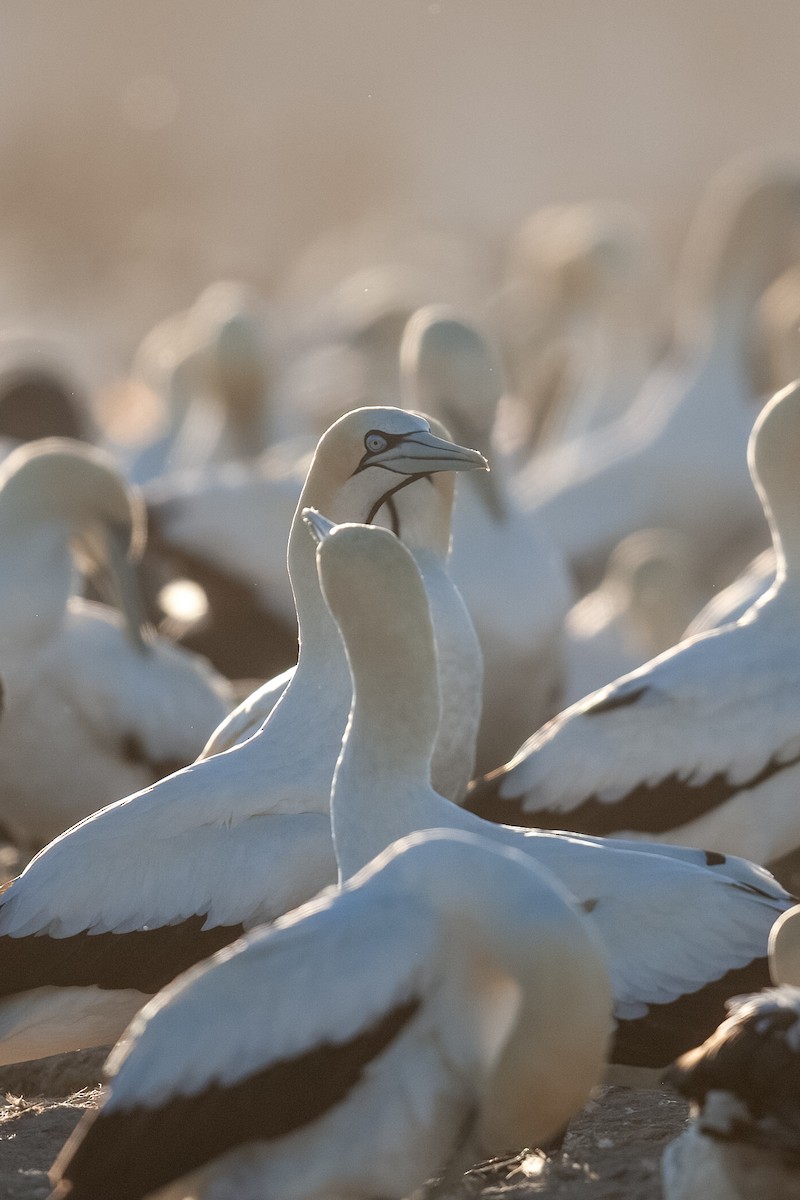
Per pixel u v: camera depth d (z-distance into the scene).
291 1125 8.11
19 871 17.27
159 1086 8.16
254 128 99.81
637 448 27.44
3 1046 11.31
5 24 105.50
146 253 73.94
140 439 36.53
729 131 94.94
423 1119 8.23
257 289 72.25
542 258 43.47
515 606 19.16
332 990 8.09
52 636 17.23
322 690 11.79
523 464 34.81
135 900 11.17
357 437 12.92
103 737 17.27
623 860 10.30
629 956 10.19
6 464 19.50
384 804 10.00
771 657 13.28
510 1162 9.83
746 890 10.37
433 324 20.80
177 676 17.77
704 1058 8.16
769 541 27.14
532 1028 7.98
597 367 35.31
